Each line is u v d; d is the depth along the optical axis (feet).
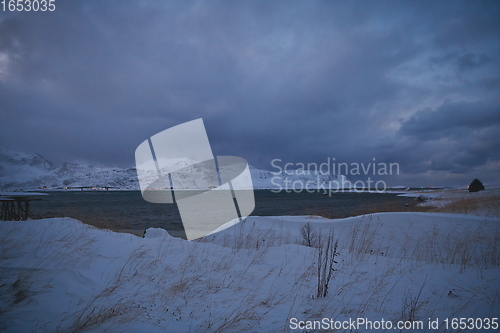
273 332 9.93
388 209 73.92
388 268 17.61
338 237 27.40
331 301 12.96
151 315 11.32
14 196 41.88
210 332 9.97
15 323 10.23
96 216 77.05
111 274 15.03
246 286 14.80
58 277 14.02
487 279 15.31
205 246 21.02
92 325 10.25
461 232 25.79
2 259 15.57
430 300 12.71
